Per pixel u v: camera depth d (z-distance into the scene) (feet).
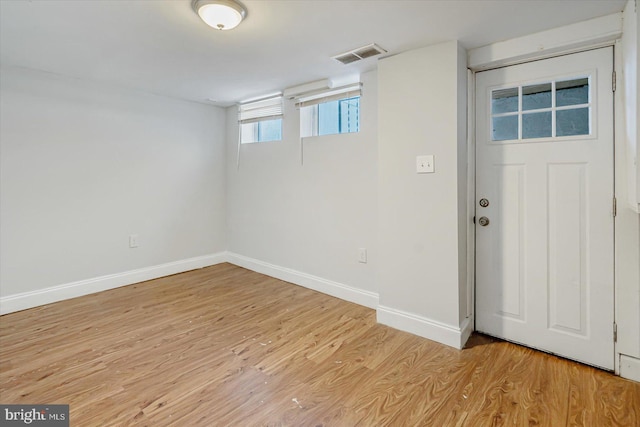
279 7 5.67
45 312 9.03
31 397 5.51
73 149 10.06
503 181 7.33
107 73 9.36
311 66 8.62
